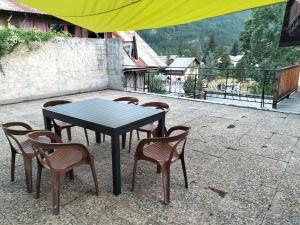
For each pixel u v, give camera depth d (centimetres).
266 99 757
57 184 212
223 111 564
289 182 263
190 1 242
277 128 439
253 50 1538
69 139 379
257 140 384
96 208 222
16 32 641
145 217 210
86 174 283
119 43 830
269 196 239
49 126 321
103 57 869
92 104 338
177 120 495
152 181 268
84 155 229
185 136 233
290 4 487
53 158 234
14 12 942
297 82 736
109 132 234
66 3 262
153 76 1016
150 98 722
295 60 1369
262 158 322
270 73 682
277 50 1443
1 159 320
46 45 707
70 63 775
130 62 1066
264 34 1483
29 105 639
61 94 771
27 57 673
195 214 213
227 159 320
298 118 500
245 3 250
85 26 374
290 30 508
